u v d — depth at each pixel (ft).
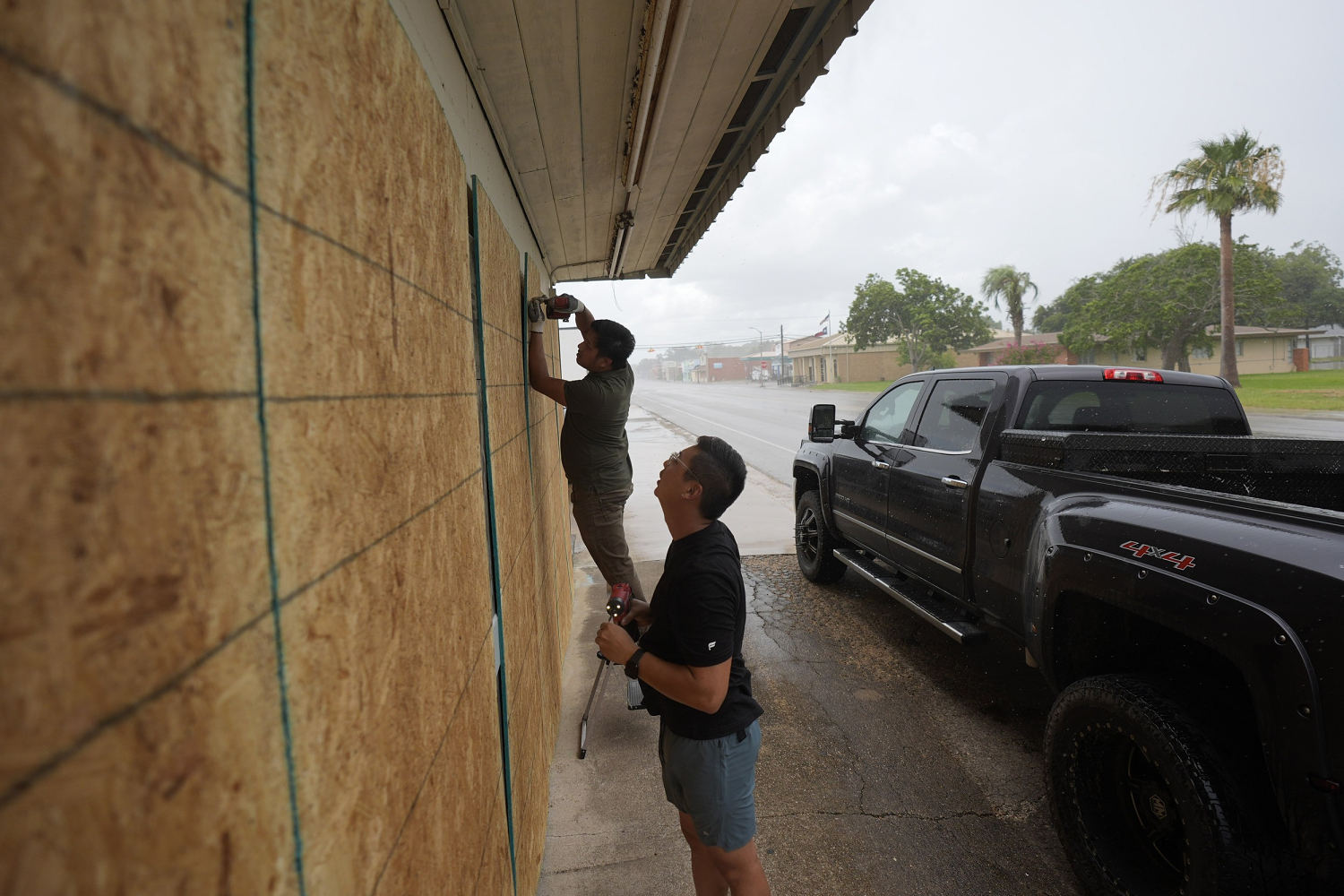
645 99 8.09
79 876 1.26
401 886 3.17
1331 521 5.85
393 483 3.30
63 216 1.26
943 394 13.87
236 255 1.93
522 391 8.89
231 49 1.94
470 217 5.88
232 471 1.89
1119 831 7.39
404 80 3.73
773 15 7.41
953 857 8.43
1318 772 5.30
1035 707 12.04
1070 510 8.67
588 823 9.14
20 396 1.15
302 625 2.28
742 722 6.02
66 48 1.29
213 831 1.72
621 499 10.68
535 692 8.49
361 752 2.75
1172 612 6.63
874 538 15.40
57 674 1.23
